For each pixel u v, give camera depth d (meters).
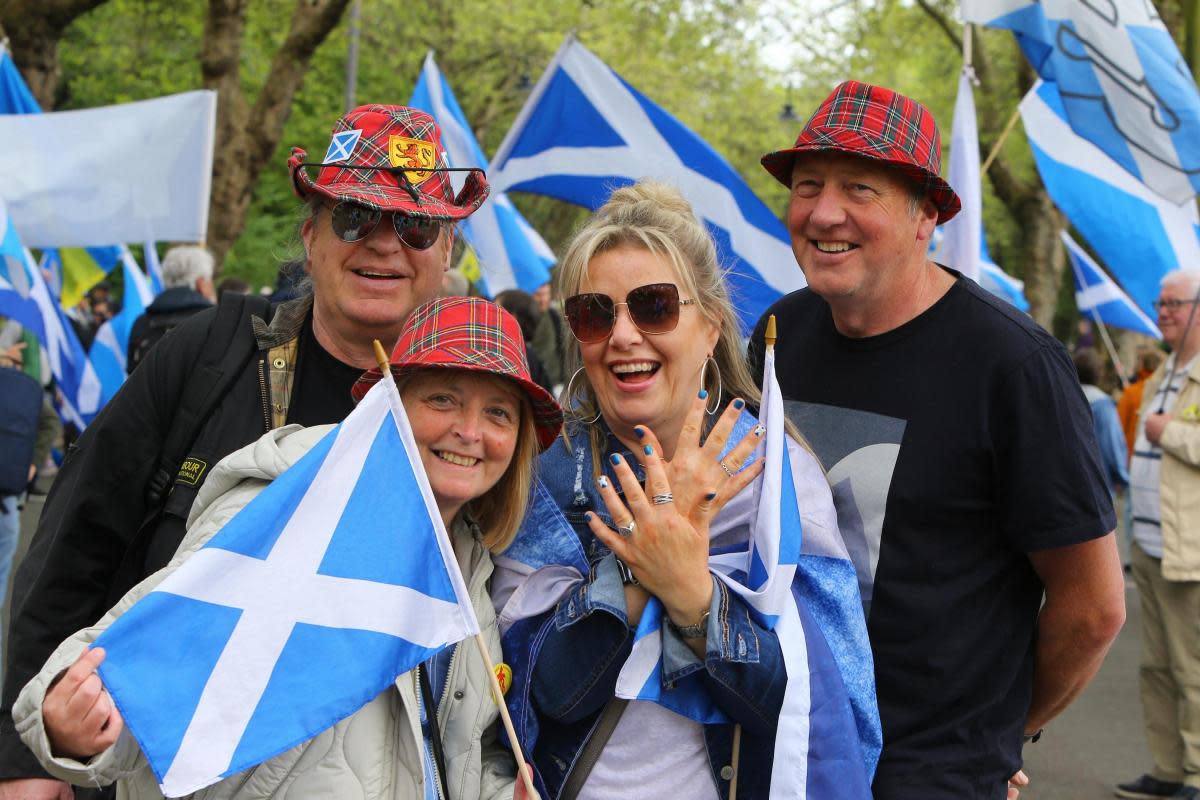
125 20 20.70
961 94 5.35
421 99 8.49
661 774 2.41
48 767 1.96
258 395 2.70
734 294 2.72
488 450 2.34
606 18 21.11
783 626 2.38
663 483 2.28
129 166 6.80
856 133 2.64
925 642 2.66
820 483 2.61
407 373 2.32
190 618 2.07
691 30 20.41
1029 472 2.58
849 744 2.39
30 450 5.53
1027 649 2.75
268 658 2.10
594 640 2.37
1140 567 5.43
